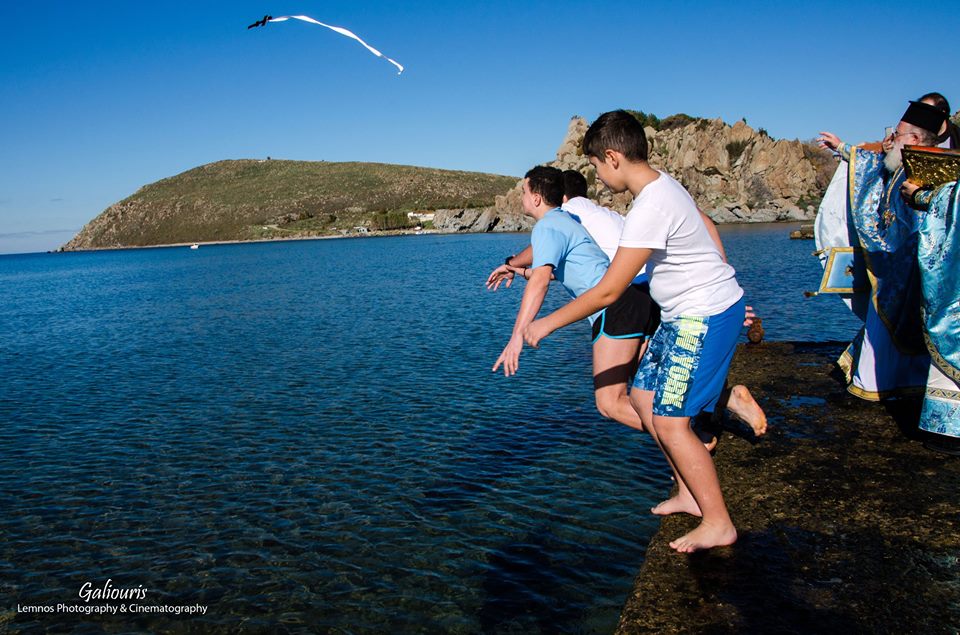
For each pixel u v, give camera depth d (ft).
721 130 292.61
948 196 13.48
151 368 47.19
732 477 14.17
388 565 17.65
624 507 19.54
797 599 9.71
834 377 21.36
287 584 17.17
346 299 87.51
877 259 17.49
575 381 34.86
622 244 9.98
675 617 9.63
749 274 86.38
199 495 23.32
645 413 11.76
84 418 34.27
